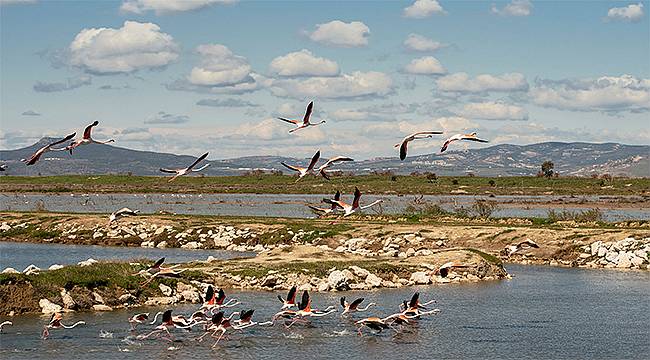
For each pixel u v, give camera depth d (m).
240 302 58.56
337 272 66.19
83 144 29.89
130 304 56.25
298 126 30.59
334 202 34.94
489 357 44.09
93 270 57.41
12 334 46.81
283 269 68.00
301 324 51.56
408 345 46.50
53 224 109.56
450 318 54.75
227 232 101.69
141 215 116.50
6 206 160.88
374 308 57.72
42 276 54.81
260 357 42.94
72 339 45.91
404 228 98.44
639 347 46.97
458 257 76.75
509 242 93.44
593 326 52.78
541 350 45.84
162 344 45.31
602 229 96.56
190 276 63.69
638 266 84.12
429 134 29.44
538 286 70.38
